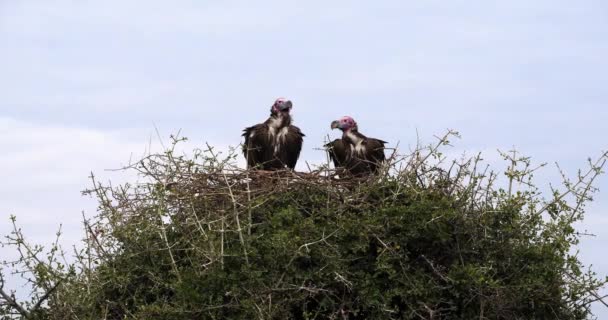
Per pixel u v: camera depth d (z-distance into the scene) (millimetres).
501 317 15328
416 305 14820
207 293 14141
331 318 14328
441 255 15375
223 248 14328
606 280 15484
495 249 15445
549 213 15922
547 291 15297
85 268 15320
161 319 14203
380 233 15047
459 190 15625
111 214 15641
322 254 14531
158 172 15805
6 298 14891
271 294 14109
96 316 15125
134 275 15312
